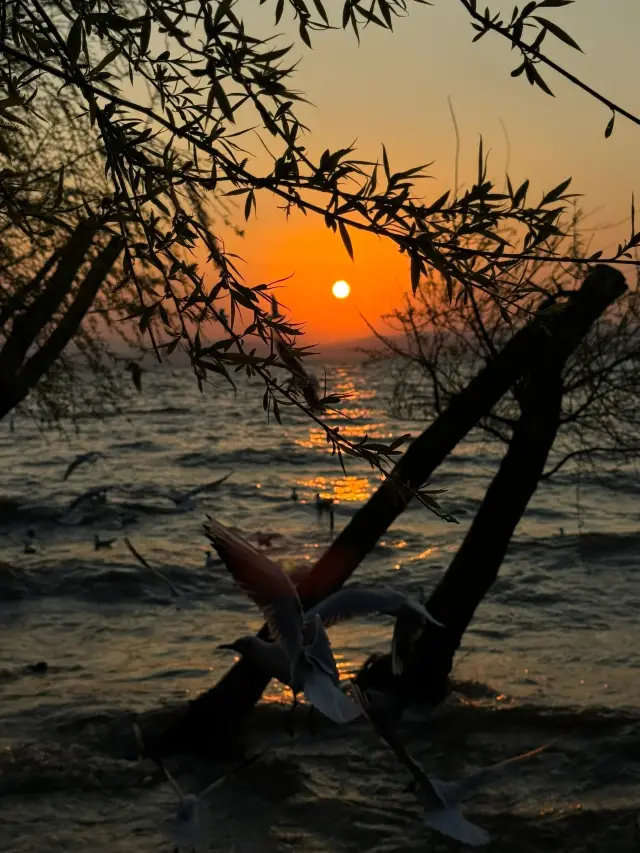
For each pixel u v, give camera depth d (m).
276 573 3.48
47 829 8.59
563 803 9.08
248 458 38.19
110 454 38.38
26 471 33.00
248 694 10.03
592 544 21.23
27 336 11.67
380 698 11.08
